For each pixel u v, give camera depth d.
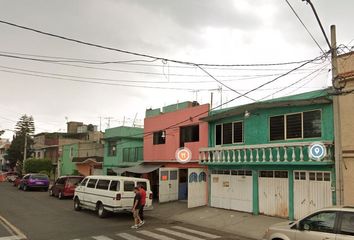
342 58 16.45
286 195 18.31
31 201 27.59
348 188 15.75
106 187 19.78
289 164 17.73
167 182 25.84
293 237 10.19
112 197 18.89
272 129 19.55
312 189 17.16
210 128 23.66
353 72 15.84
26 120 74.12
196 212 21.09
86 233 15.09
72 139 60.81
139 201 16.92
